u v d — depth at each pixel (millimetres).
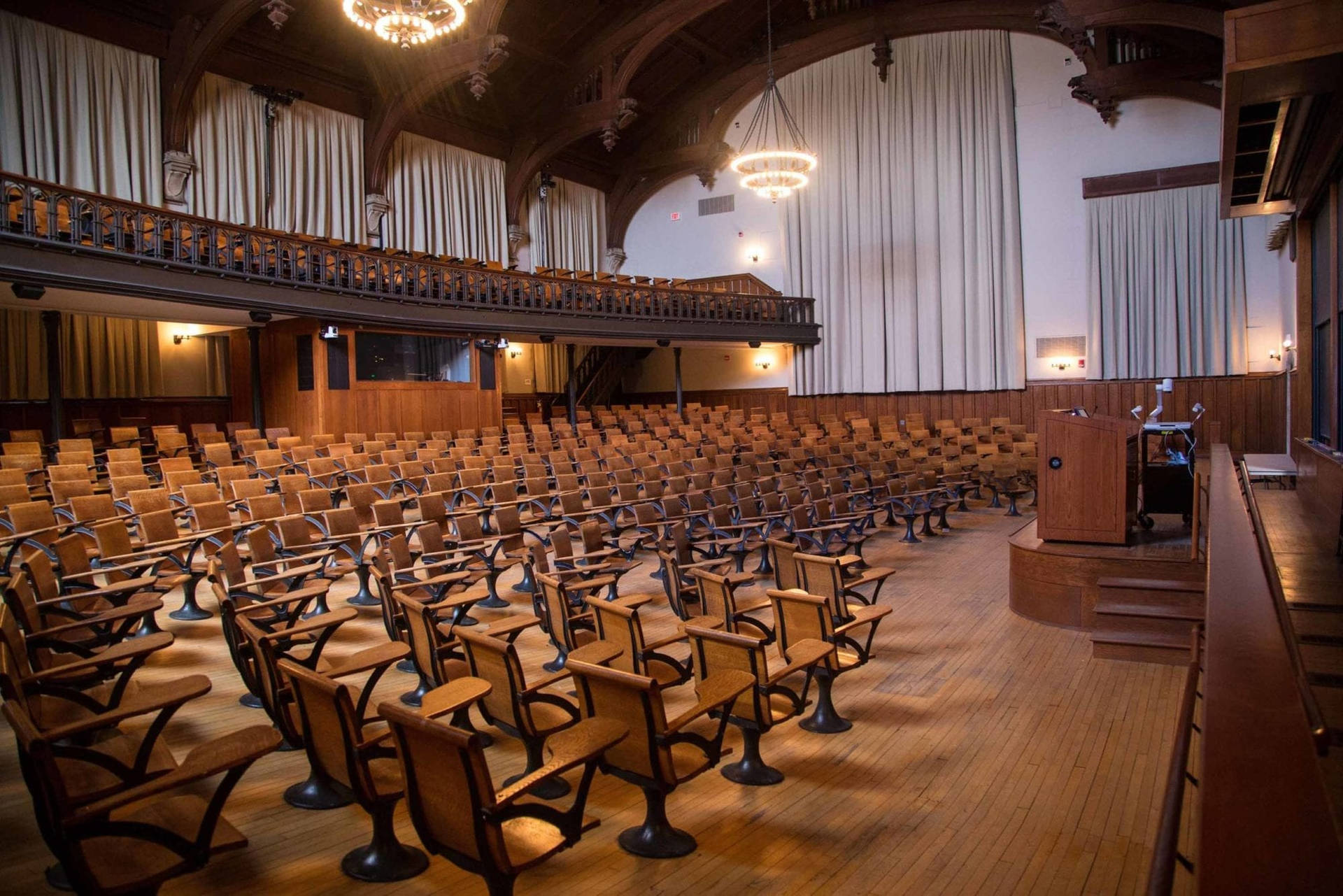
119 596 5570
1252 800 1359
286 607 5547
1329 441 9617
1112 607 6383
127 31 14250
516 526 8391
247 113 16188
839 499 9242
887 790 4172
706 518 9445
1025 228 20031
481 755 2611
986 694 5512
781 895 3260
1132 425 7742
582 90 20547
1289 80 5988
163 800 3002
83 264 9977
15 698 2926
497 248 21750
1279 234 15195
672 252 24828
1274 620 2320
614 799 4043
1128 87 18266
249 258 12141
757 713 4066
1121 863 3498
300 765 4293
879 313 21625
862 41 21078
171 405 17156
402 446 13562
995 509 13211
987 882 3363
